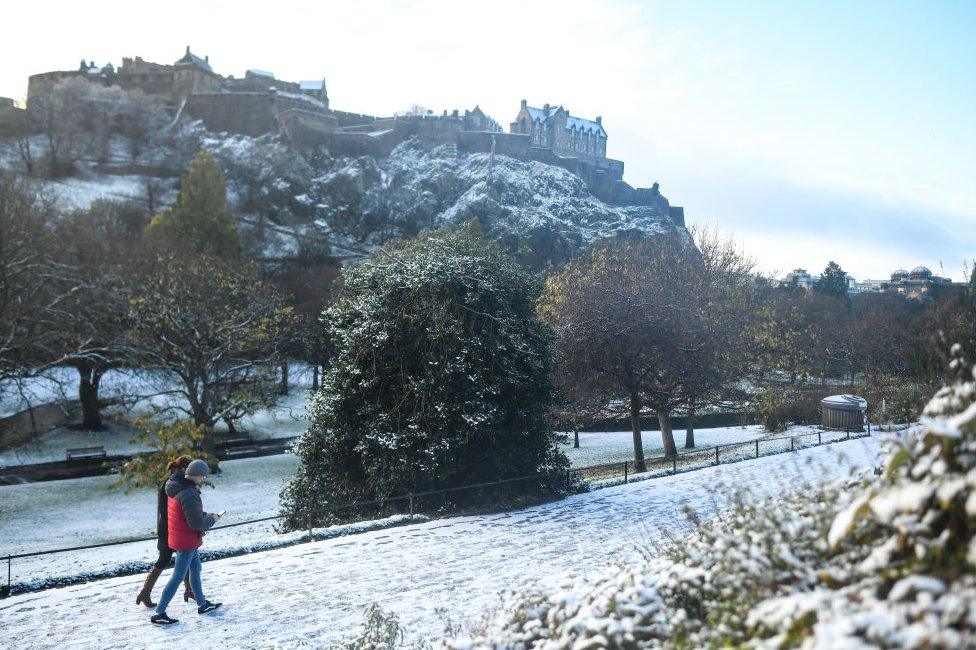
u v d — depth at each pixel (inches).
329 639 324.5
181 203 2625.5
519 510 693.3
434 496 721.0
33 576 458.3
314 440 779.4
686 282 1359.5
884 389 1485.0
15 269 1407.5
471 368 727.7
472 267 769.6
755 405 1425.9
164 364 1585.9
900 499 140.2
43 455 1667.1
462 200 5999.0
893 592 118.3
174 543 361.4
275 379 1866.4
